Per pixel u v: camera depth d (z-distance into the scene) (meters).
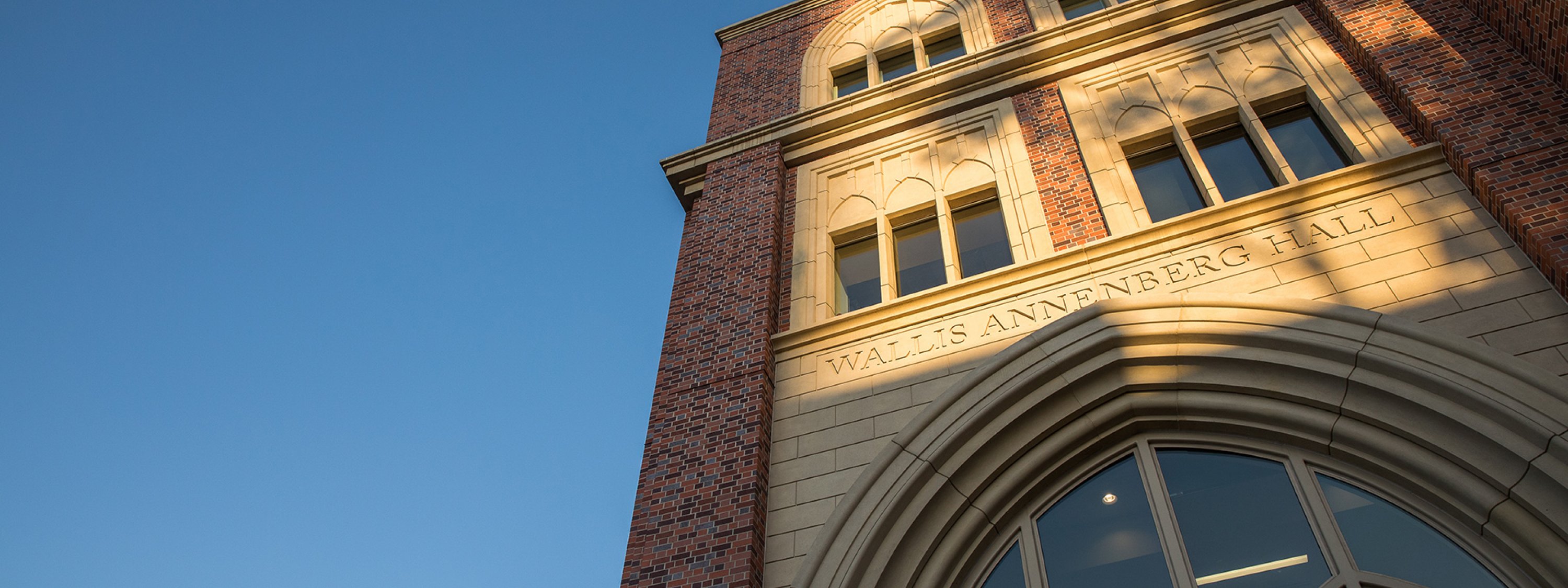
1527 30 10.02
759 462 9.61
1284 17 12.85
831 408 10.22
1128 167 11.88
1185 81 12.76
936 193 12.99
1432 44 10.88
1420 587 7.14
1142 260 10.30
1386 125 10.56
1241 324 8.88
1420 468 7.58
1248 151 11.57
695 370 11.03
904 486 8.77
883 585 8.38
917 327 10.74
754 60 18.08
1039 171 12.38
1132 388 9.10
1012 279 10.69
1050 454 8.98
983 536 8.77
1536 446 7.05
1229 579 7.72
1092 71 13.59
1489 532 7.19
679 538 9.09
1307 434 8.29
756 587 8.62
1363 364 8.12
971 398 9.30
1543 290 8.15
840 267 12.73
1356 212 9.73
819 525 9.04
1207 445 8.78
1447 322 8.27
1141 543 8.27
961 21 16.62
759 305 11.57
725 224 13.32
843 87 16.75
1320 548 7.63
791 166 14.55
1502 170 9.02
